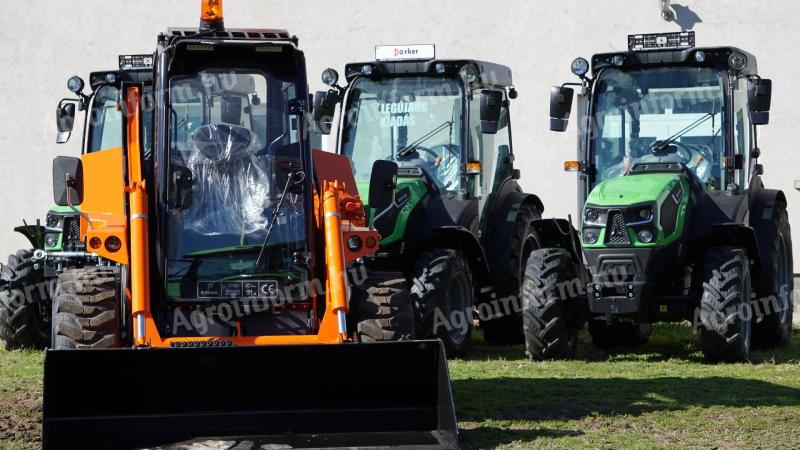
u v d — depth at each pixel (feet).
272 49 32.91
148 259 31.14
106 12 79.71
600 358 49.06
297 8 77.20
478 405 36.99
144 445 28.76
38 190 80.43
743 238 46.88
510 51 73.97
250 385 29.78
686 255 47.32
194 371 29.35
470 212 50.21
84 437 28.84
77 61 79.92
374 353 29.81
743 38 70.08
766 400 37.86
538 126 73.61
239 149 32.71
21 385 41.78
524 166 73.97
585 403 37.29
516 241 53.47
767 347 51.83
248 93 33.01
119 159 33.27
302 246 32.40
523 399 38.04
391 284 32.99
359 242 32.78
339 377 29.94
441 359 29.76
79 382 28.86
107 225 32.19
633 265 45.88
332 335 31.45
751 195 51.21
